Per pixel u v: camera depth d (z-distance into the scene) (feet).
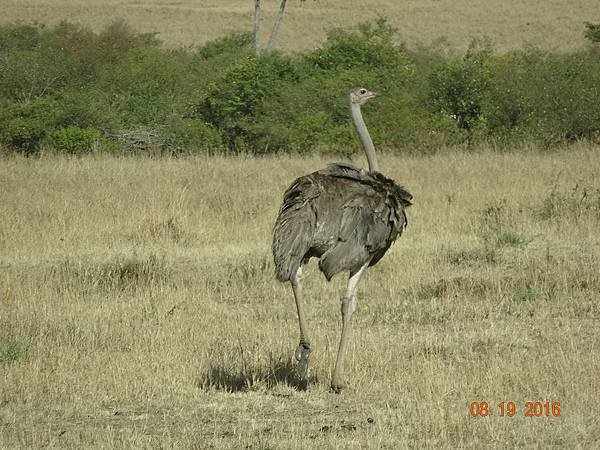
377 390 86.02
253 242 154.20
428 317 112.27
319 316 114.21
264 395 85.35
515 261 135.54
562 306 115.34
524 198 174.91
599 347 98.48
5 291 120.88
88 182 195.31
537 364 89.20
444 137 265.13
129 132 270.05
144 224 158.20
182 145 268.21
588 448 71.26
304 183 84.28
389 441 72.59
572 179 192.95
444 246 145.69
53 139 257.55
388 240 87.40
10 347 96.12
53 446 72.59
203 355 95.61
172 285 127.75
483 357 94.68
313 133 263.70
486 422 76.13
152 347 98.84
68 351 97.14
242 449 71.67
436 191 181.57
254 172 211.61
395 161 227.61
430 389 83.46
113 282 128.67
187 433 75.87
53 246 149.07
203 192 184.96
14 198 176.86
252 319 111.65
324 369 91.15
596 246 144.15
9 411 81.41
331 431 75.66
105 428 77.20
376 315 113.50
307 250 82.84
